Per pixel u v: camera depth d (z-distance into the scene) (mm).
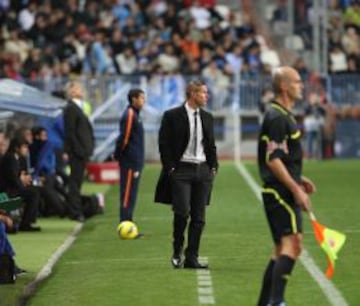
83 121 56875
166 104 96938
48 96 60062
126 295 34594
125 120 49625
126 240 48531
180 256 39906
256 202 63656
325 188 71812
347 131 101000
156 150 97688
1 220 38594
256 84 101625
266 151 29906
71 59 103562
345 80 101000
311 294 34312
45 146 58812
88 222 56812
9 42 104000
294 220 29750
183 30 108562
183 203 39250
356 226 51719
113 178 79562
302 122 99562
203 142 39531
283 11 115688
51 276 38781
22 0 108375
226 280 36969
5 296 34688
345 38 110812
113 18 108750
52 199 58562
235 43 107688
